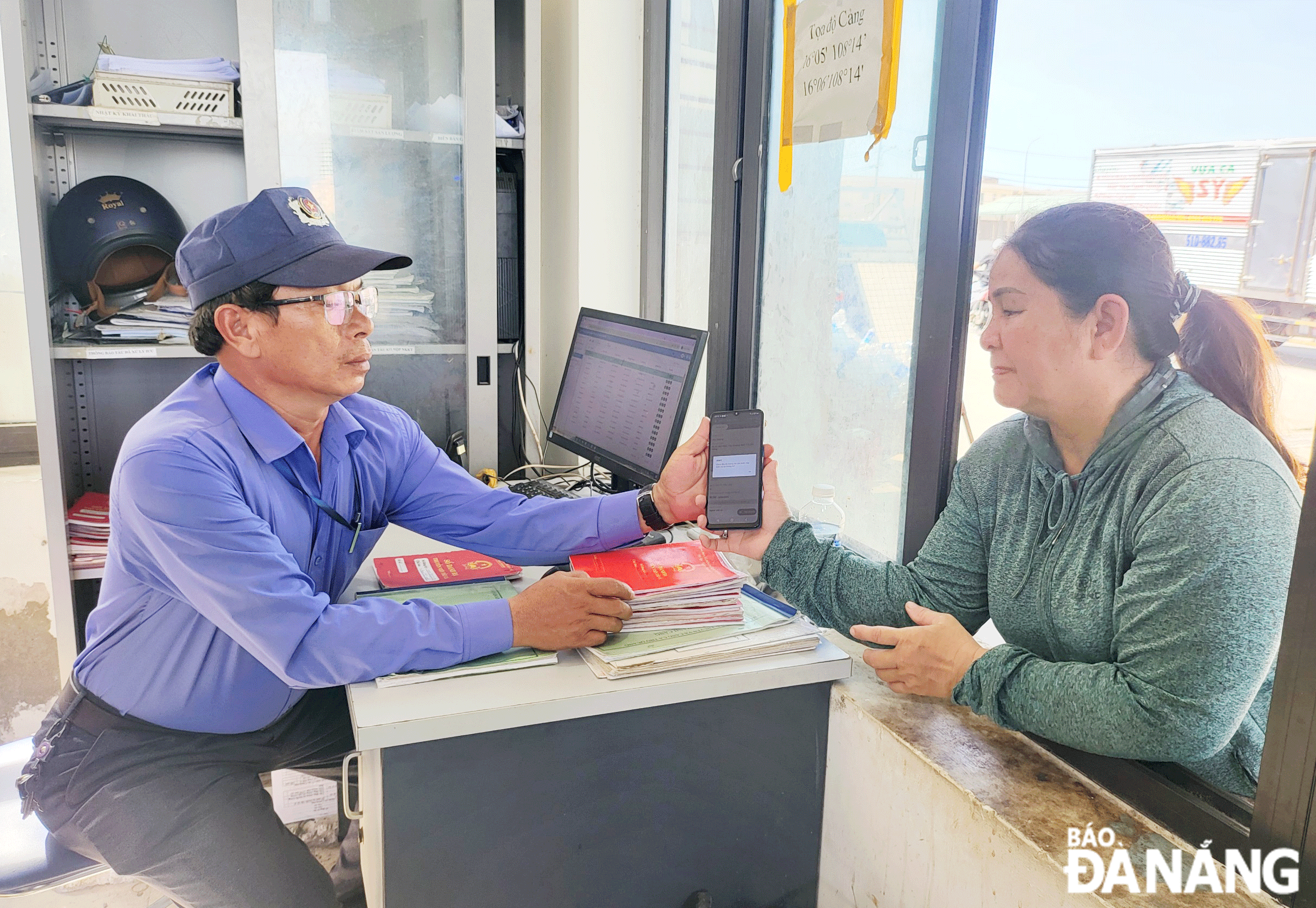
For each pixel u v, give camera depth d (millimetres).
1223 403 859
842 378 1597
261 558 1155
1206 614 837
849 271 1542
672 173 2318
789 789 1275
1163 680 868
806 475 1737
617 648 1176
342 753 1527
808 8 1559
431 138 2184
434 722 1031
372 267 1309
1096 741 924
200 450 1188
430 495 1573
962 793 1001
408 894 1078
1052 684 968
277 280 1248
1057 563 1024
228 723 1329
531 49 2219
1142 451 921
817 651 1262
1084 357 963
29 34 1883
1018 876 925
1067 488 1012
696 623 1249
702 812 1228
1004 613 1104
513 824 1119
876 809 1169
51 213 1975
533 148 2264
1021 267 1013
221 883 1271
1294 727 789
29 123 1800
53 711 1350
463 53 2146
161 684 1275
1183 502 861
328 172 2141
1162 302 896
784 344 1768
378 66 2133
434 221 2246
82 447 2168
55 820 1262
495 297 2295
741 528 1323
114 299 2010
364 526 1483
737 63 1789
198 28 2154
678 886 1235
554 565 1514
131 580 1261
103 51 2002
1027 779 1025
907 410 1438
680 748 1194
